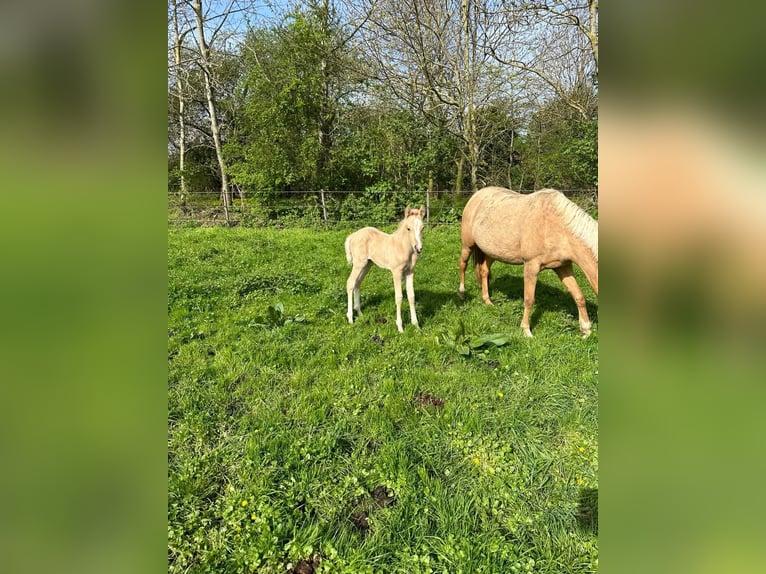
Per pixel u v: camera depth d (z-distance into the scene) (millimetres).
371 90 15062
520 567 2133
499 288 6652
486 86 14227
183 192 16219
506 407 3377
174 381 3781
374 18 13961
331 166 15516
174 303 5688
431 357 4254
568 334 4762
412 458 2859
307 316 5309
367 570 2133
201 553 2225
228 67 19016
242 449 2943
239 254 8562
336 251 9016
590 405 3361
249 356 4234
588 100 14375
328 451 2924
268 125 14641
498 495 2555
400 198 13938
